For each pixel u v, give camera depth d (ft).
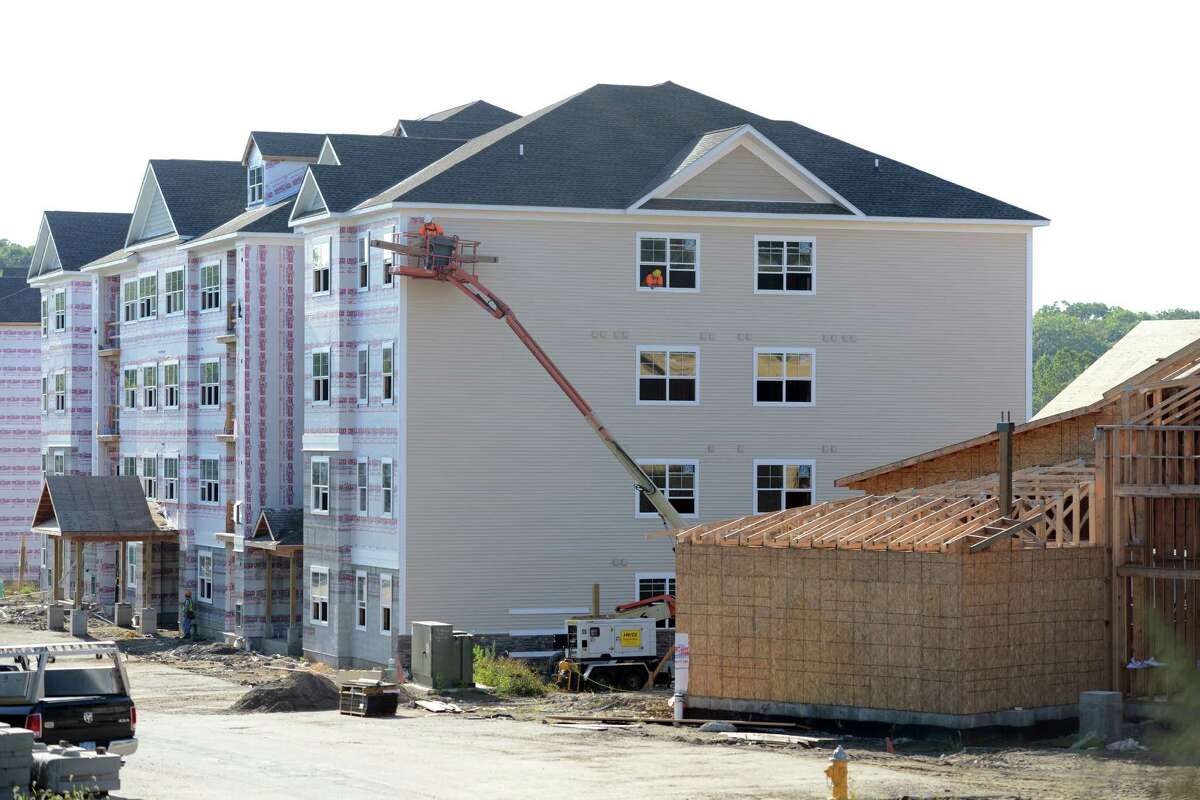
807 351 209.46
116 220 314.76
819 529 137.08
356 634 206.08
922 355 212.84
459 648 171.94
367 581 203.10
